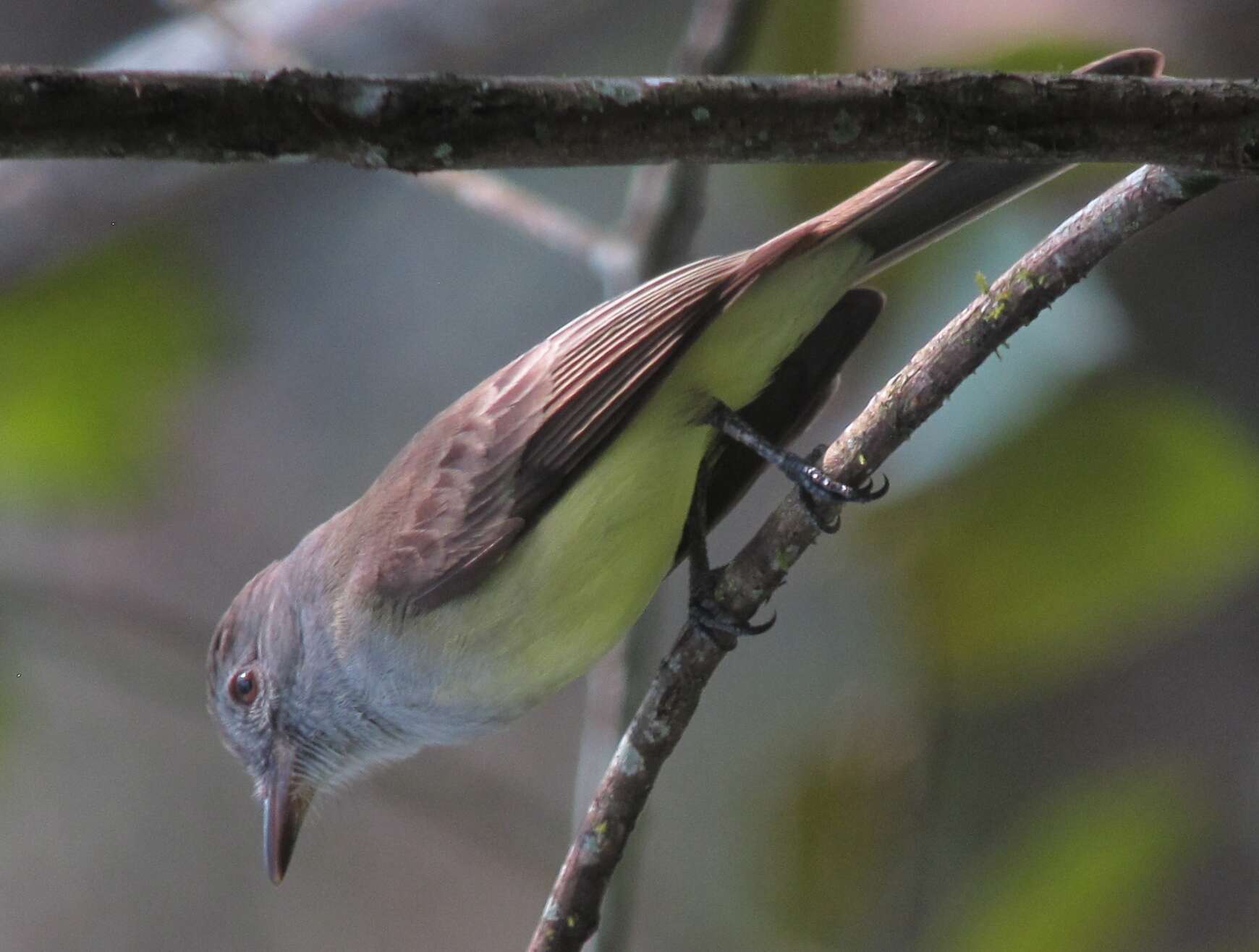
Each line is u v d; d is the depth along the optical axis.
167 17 14.59
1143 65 5.95
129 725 15.34
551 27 13.45
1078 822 7.44
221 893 14.81
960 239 8.52
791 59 9.30
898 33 9.08
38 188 11.20
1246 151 4.80
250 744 9.03
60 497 11.09
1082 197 8.58
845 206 7.08
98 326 11.26
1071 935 7.36
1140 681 9.45
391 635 8.04
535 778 14.24
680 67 8.84
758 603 6.49
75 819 14.96
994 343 6.08
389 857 15.07
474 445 7.84
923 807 8.89
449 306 15.59
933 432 7.79
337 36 11.55
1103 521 7.83
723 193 12.09
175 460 11.82
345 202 15.83
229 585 14.34
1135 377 7.80
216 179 11.69
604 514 7.52
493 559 7.66
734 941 10.98
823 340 8.07
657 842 12.37
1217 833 9.05
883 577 8.94
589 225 13.06
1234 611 9.59
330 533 8.72
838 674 12.38
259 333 15.34
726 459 8.05
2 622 11.72
